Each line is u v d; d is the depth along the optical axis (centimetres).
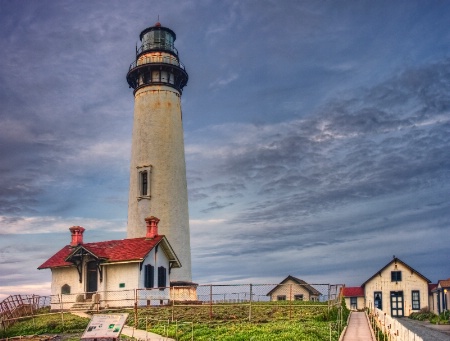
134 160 5303
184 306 3878
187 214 5297
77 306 4247
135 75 5516
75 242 4872
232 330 2759
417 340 1642
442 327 4500
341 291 4131
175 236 5062
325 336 2603
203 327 2973
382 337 2791
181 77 5553
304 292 7212
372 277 6788
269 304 4181
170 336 2784
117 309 4009
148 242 4522
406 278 6675
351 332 3091
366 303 6750
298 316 3331
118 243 4634
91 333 2323
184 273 5050
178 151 5331
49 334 3234
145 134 5291
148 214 5069
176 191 5194
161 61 5409
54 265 4588
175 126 5375
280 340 2366
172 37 5694
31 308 4162
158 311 3759
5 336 3291
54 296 4522
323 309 3581
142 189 5175
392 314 6638
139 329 3127
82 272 4469
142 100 5400
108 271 4400
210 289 3394
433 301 6366
